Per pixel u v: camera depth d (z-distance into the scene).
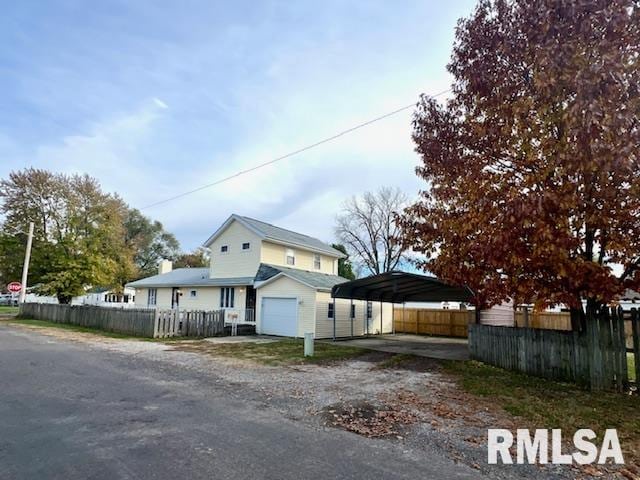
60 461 3.68
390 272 14.51
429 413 5.73
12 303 44.66
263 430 4.78
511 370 9.55
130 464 3.65
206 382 7.54
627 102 5.38
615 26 5.73
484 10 7.79
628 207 6.35
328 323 19.06
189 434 4.54
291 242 23.22
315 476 3.50
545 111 6.21
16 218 26.27
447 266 8.32
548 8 6.09
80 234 26.34
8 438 4.25
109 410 5.42
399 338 20.00
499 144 7.68
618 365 7.22
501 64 7.55
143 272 50.69
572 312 8.03
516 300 7.83
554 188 6.39
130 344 13.42
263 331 19.72
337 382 7.90
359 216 39.19
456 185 8.39
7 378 7.30
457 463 3.93
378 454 4.10
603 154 5.23
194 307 23.84
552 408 6.02
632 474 3.77
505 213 6.28
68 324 21.25
